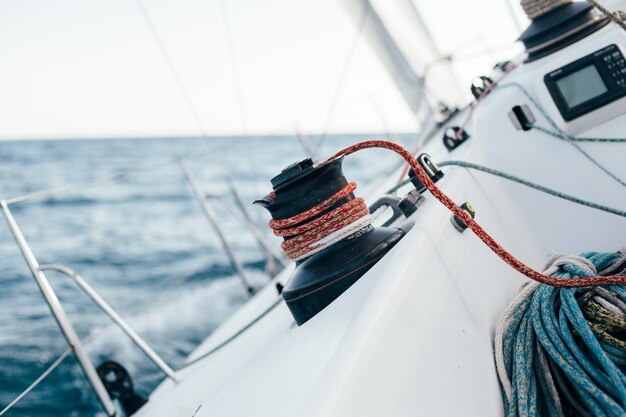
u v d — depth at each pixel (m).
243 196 24.61
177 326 9.17
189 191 28.78
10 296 13.89
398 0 4.00
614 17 2.04
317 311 1.50
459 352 1.38
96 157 45.28
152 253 17.20
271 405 1.12
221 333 3.09
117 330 9.13
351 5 3.92
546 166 2.27
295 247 1.58
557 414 1.37
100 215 24.34
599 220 2.20
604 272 1.66
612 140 2.07
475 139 2.41
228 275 11.88
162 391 2.58
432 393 1.22
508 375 1.49
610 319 1.44
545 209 2.27
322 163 1.52
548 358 1.47
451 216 1.69
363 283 1.42
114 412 2.53
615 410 1.26
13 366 8.80
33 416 6.84
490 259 1.83
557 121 2.20
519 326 1.55
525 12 2.35
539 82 2.22
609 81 2.12
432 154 3.23
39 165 41.91
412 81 4.19
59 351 9.34
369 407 1.05
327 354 1.19
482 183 2.14
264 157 39.31
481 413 1.33
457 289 1.53
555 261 1.66
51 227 22.42
